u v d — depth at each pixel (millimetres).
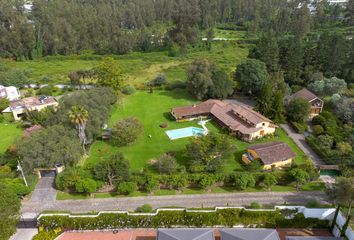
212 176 59688
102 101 81438
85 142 70250
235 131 77688
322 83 94500
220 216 50875
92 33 173875
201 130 81500
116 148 73438
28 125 84312
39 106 89125
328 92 94438
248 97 101250
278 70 105438
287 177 60219
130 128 74188
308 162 63250
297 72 104375
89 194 58688
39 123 81938
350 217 46750
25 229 51062
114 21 195750
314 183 61438
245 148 73062
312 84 96625
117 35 173625
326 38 106062
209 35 172250
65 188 59281
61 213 51594
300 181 58062
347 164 63375
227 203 56312
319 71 105062
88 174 60312
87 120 70250
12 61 155625
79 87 111562
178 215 50969
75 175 58500
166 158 62000
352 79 103125
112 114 90938
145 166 66125
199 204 56250
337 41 102875
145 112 92375
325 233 50406
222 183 60844
